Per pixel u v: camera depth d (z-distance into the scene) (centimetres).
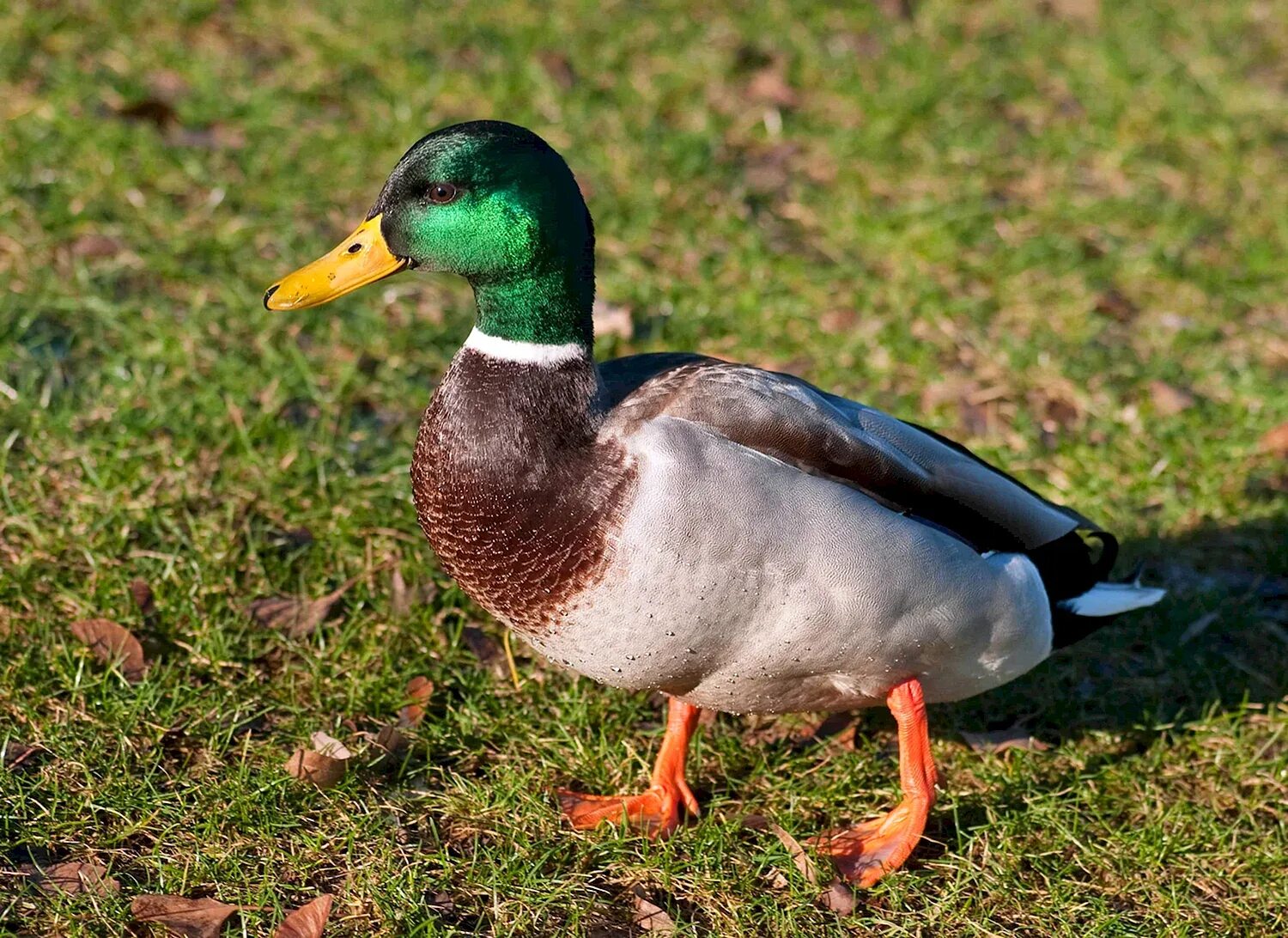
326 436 897
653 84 1340
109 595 763
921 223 1170
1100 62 1437
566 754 715
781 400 611
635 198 1175
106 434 875
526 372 605
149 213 1098
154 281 1034
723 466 582
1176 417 988
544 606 603
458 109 1283
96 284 1012
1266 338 1090
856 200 1202
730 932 617
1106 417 988
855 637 610
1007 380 1018
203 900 598
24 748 673
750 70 1388
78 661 721
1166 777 729
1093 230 1201
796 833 677
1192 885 664
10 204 1076
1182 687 788
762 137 1293
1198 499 919
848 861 660
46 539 793
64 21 1324
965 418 978
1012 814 691
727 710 668
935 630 625
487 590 614
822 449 605
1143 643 819
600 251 1122
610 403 620
